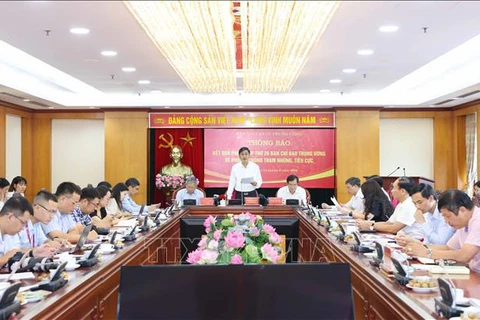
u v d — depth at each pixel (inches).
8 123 414.6
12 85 314.3
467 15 183.8
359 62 269.7
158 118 425.7
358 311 135.1
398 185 204.5
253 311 78.4
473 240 133.0
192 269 78.9
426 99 382.9
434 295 101.0
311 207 268.5
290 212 287.1
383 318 110.7
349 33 208.8
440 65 315.9
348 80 331.9
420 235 194.9
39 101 378.0
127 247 162.6
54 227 182.7
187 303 78.2
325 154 423.5
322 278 79.4
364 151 421.1
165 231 223.5
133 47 231.6
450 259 135.7
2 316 82.4
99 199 221.0
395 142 443.5
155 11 156.3
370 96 414.3
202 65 250.4
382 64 275.3
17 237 158.9
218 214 286.0
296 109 423.2
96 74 305.7
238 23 209.2
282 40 201.2
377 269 126.1
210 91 348.5
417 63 272.1
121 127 425.4
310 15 163.6
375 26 198.2
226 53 225.9
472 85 305.4
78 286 107.6
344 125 421.4
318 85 355.3
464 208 133.6
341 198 421.7
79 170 449.4
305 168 424.2
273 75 283.3
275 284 78.9
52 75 345.1
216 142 424.2
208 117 424.8
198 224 229.8
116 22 189.9
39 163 441.7
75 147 449.1
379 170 423.2
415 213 178.7
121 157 425.4
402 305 96.8
